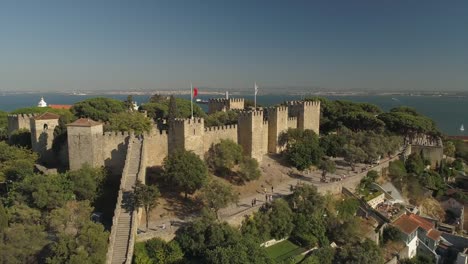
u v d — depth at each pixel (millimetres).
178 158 63969
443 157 123000
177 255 49250
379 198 83750
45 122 78000
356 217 71125
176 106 120438
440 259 72062
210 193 56406
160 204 61469
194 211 60500
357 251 58531
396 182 96562
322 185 76875
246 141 87312
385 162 99438
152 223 55875
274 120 97125
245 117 86812
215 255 44938
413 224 73188
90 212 53656
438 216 92688
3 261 40750
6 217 47656
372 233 67875
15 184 58969
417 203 94000
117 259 46000
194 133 76125
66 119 82938
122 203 55875
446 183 109938
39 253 43719
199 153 77438
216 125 94875
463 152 144875
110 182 66812
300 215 63750
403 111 148125
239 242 48438
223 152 76125
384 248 67812
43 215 51531
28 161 67562
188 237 51531
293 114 109938
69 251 41531
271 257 54000
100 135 69500
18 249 41531
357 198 79000
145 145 70750
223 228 52250
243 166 75500
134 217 51594
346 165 97750
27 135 82312
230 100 117562
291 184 79688
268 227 59656
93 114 104562
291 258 55406
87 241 42875
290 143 98250
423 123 126000
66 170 69188
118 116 82188
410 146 118688
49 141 77250
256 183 77375
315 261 55969
